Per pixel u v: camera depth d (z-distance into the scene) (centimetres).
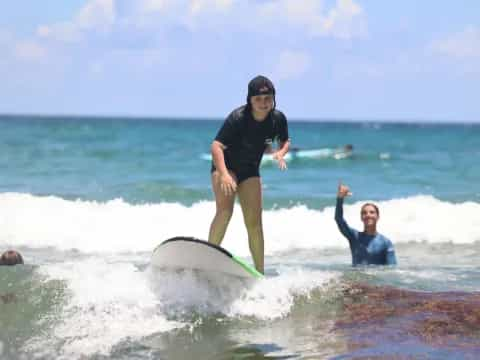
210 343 1866
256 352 1797
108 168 8781
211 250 2130
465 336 1911
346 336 1923
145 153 11525
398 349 1805
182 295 2205
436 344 1844
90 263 2638
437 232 4294
